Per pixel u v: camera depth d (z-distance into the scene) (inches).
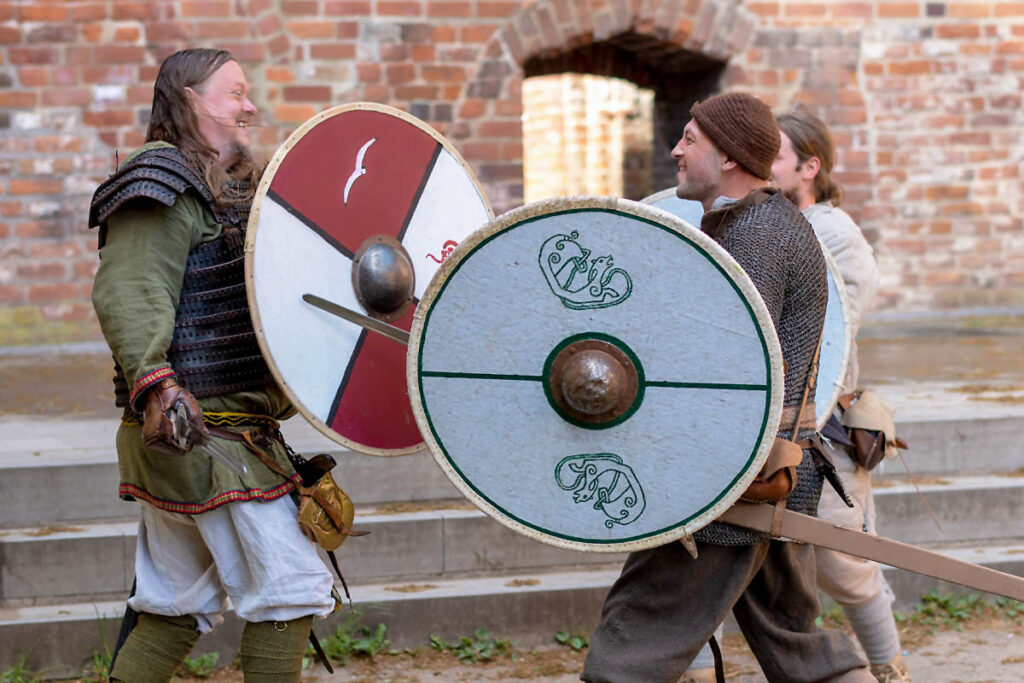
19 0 319.9
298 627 103.5
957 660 156.4
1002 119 372.2
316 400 105.2
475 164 344.8
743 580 100.8
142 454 102.7
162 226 99.1
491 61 343.0
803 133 141.6
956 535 182.7
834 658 104.9
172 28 326.6
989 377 251.4
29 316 325.7
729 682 149.6
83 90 324.8
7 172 323.0
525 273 93.7
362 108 109.5
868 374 258.2
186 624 109.0
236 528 102.3
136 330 95.7
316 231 105.8
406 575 167.8
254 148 110.8
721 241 101.5
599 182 495.8
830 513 135.1
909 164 370.0
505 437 95.1
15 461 169.2
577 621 163.0
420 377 95.1
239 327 102.9
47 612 152.9
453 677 150.5
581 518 95.5
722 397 92.7
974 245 374.6
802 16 360.5
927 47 367.2
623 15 347.9
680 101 388.2
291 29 332.5
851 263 137.5
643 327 93.2
